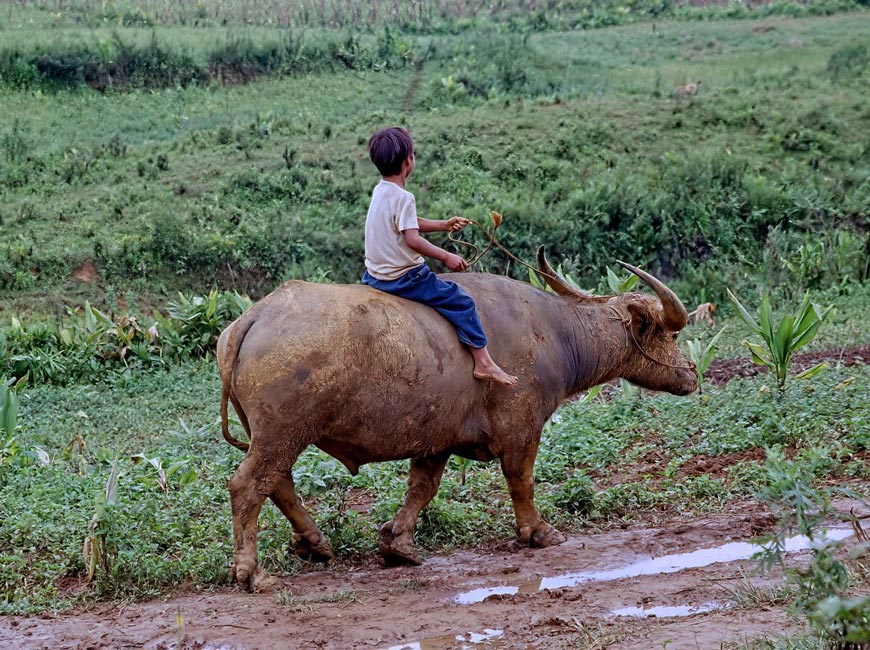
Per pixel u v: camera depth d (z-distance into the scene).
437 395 8.94
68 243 30.91
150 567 9.02
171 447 14.80
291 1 54.47
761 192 31.84
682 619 7.31
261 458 8.42
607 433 14.38
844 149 35.78
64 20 48.94
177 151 37.16
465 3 57.16
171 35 48.00
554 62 48.50
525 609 7.87
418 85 45.31
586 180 34.09
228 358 8.49
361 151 36.88
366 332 8.52
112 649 7.53
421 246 8.80
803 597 6.00
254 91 44.47
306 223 32.22
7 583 9.07
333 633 7.55
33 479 12.47
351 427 8.67
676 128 38.00
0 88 41.75
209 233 31.47
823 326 22.44
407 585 8.76
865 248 29.08
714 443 13.00
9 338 21.91
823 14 56.09
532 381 9.70
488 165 35.62
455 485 11.72
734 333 23.19
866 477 11.10
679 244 30.80
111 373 21.59
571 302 10.53
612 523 10.63
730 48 50.78
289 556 9.59
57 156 36.41
